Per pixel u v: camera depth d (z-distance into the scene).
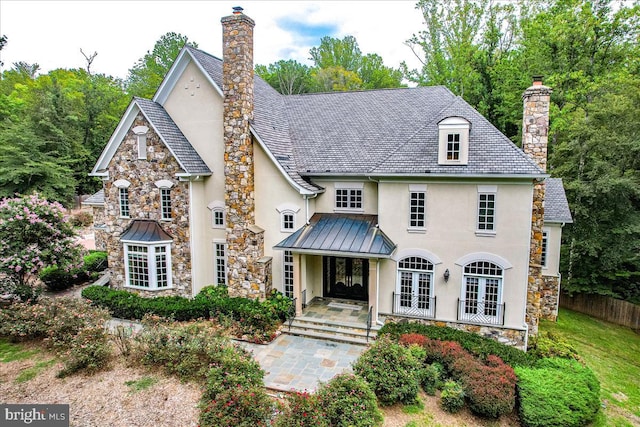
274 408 10.66
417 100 21.42
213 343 12.89
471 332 16.50
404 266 17.44
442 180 16.45
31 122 41.62
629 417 14.00
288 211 18.91
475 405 11.94
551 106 28.81
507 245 15.95
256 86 22.48
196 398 11.13
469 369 12.92
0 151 37.84
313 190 18.38
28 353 13.95
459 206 16.41
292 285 19.34
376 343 13.62
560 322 23.39
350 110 22.08
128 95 57.69
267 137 19.44
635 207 24.77
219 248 20.59
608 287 25.20
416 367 12.86
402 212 17.19
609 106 24.19
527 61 32.03
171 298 18.69
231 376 10.90
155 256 19.72
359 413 10.13
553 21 29.86
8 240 17.62
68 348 13.51
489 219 16.16
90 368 12.52
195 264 19.97
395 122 20.42
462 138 15.89
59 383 11.93
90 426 9.95
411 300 17.50
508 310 16.20
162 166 19.56
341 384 11.06
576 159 25.50
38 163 37.88
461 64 37.50
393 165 16.94
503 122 35.78
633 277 25.77
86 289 19.70
